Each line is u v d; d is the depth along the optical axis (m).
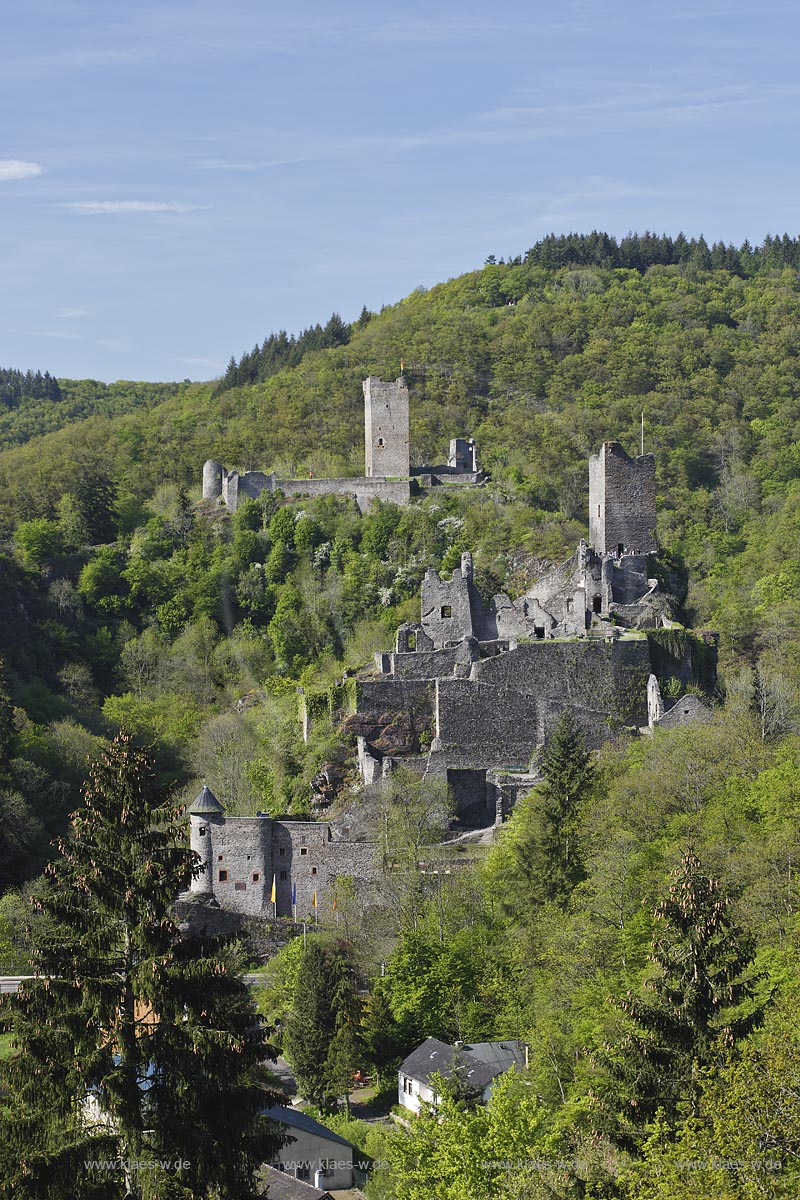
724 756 127.50
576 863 123.12
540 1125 82.19
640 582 171.50
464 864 134.62
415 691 156.12
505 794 143.88
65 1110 62.16
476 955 121.31
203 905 135.62
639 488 176.50
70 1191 59.53
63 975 64.25
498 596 170.12
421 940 122.75
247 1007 68.19
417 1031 117.75
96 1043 62.34
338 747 155.75
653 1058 68.94
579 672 151.88
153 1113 62.44
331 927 133.00
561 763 129.38
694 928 71.25
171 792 69.38
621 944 101.88
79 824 68.19
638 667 152.62
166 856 66.81
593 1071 82.06
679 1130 61.75
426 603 167.12
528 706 151.00
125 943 65.31
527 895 123.69
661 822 120.69
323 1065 113.50
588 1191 65.75
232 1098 63.22
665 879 101.38
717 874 100.88
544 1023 98.38
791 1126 55.72
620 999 76.12
